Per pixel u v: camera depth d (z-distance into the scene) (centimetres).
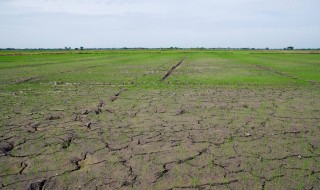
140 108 724
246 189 317
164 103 788
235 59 3719
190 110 701
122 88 1097
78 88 1107
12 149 441
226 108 723
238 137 493
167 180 339
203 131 528
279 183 329
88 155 416
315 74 1641
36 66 2419
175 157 407
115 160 398
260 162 387
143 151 431
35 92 1005
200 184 329
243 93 963
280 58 3972
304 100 833
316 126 560
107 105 763
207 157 406
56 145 458
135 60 3469
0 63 2847
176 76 1577
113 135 506
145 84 1220
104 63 2856
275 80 1352
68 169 371
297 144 457
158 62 3003
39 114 661
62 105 766
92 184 332
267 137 493
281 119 614
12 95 940
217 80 1368
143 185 328
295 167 371
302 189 316
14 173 361
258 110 700
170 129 541
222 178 343
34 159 403
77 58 4078
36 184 333
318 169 365
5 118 626
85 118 624
